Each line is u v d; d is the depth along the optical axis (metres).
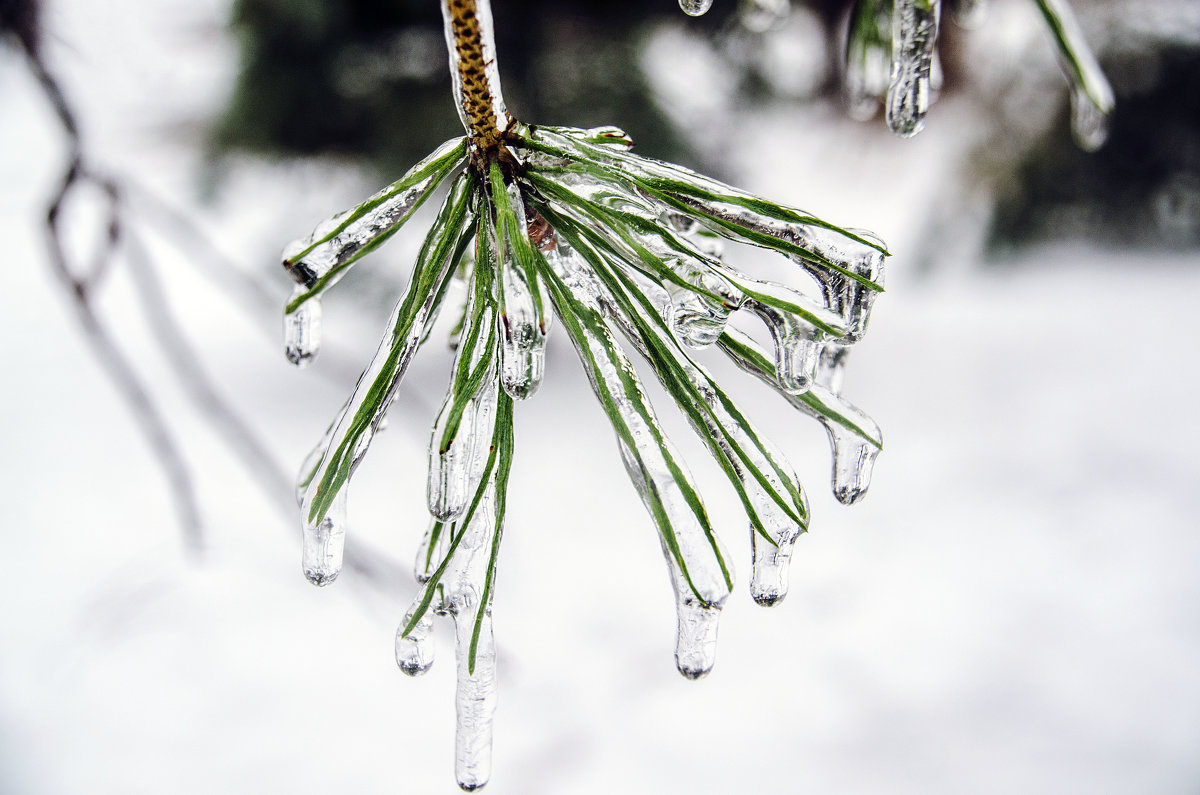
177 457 0.74
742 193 0.29
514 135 0.30
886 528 1.92
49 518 1.96
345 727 1.45
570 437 2.28
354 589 0.88
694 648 0.30
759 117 2.19
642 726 1.45
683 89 2.04
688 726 1.45
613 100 1.83
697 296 0.29
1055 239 2.69
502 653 1.19
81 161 0.63
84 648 1.56
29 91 0.73
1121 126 2.35
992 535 1.88
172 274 3.01
